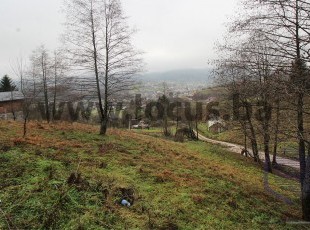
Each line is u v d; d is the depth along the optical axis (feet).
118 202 33.19
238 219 37.52
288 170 96.53
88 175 38.17
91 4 79.61
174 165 59.41
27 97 74.02
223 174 61.93
